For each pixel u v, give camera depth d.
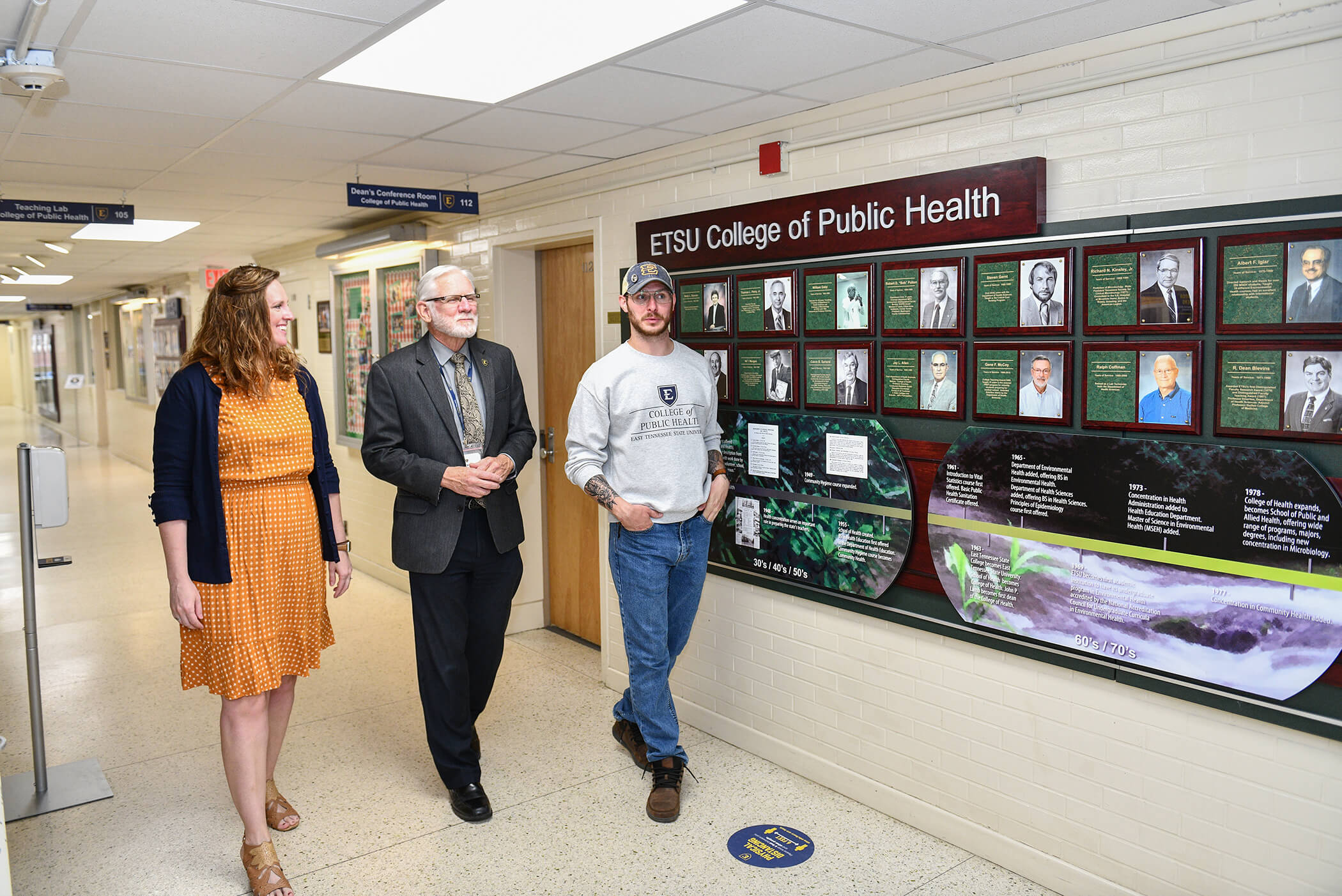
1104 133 2.45
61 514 3.31
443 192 4.49
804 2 2.16
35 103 3.01
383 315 6.16
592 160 4.11
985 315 2.72
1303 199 2.08
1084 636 2.54
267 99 3.03
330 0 2.16
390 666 4.73
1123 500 2.43
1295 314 2.11
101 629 5.38
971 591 2.81
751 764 3.59
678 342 3.69
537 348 5.20
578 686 4.43
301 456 2.69
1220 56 2.20
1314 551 2.09
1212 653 2.28
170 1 2.16
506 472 3.10
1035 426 2.63
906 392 2.96
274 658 2.65
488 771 3.52
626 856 2.90
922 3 2.17
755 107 3.18
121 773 3.53
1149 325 2.36
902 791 3.12
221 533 2.53
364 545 6.84
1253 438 2.20
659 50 2.55
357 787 3.40
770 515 3.46
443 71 2.79
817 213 3.16
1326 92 2.05
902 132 2.93
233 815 3.20
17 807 3.20
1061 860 2.68
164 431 2.51
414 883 2.75
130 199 5.05
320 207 5.41
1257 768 2.26
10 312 19.89
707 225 3.59
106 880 2.79
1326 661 2.09
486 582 3.21
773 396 3.42
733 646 3.73
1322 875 2.16
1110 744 2.54
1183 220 2.28
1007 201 2.61
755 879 2.77
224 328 2.56
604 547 4.36
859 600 3.18
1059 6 2.18
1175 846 2.42
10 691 4.38
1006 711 2.79
